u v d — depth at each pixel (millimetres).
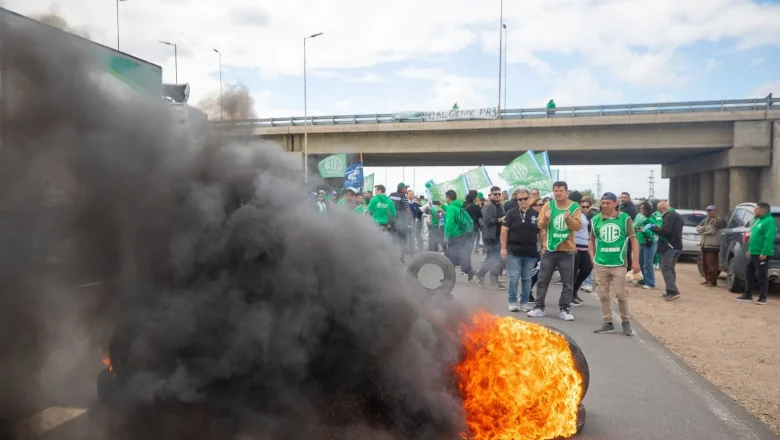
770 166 30297
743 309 9414
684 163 42844
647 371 5461
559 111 32188
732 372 5582
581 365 3678
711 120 30641
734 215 12766
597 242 7301
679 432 3916
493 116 32969
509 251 8609
